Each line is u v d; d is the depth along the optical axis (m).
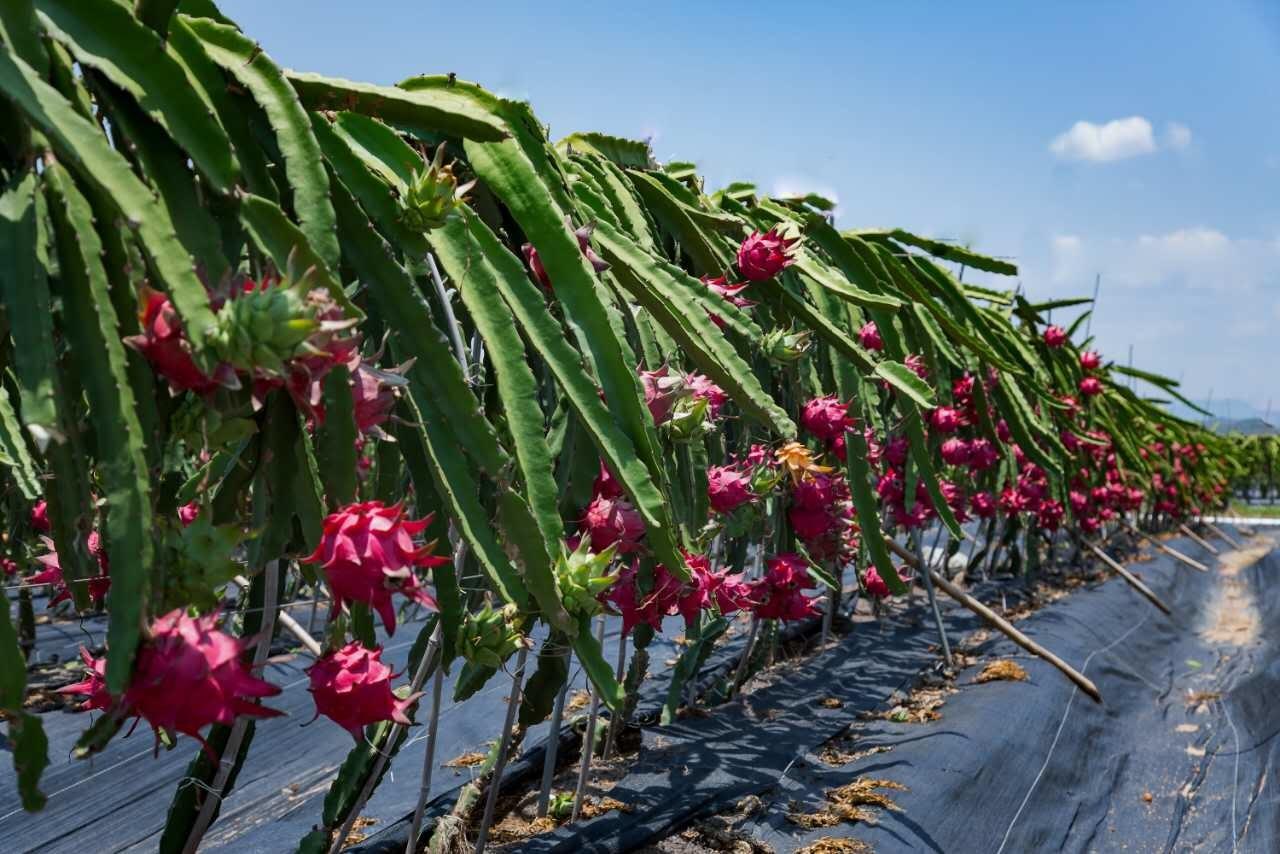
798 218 2.67
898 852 1.98
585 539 1.12
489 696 2.64
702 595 1.46
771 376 2.27
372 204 1.07
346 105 1.13
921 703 2.97
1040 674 3.37
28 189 0.72
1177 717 3.80
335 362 0.75
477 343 1.41
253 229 0.84
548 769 1.89
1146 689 4.09
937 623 3.38
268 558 0.86
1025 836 2.39
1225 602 6.94
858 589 3.84
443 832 1.74
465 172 1.43
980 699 3.02
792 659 3.37
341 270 1.06
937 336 3.18
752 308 2.24
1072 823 2.63
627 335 1.79
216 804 1.08
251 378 0.74
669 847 1.88
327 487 0.87
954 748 2.55
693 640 2.40
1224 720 3.77
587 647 1.11
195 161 0.84
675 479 1.46
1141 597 5.77
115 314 0.72
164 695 0.64
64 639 3.37
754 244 1.85
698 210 2.09
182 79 0.85
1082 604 5.03
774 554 2.22
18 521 2.11
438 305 1.18
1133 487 7.72
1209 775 3.19
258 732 2.51
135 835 2.05
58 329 0.86
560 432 1.36
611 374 1.21
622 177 2.01
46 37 0.80
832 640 3.67
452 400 1.00
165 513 0.85
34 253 0.70
